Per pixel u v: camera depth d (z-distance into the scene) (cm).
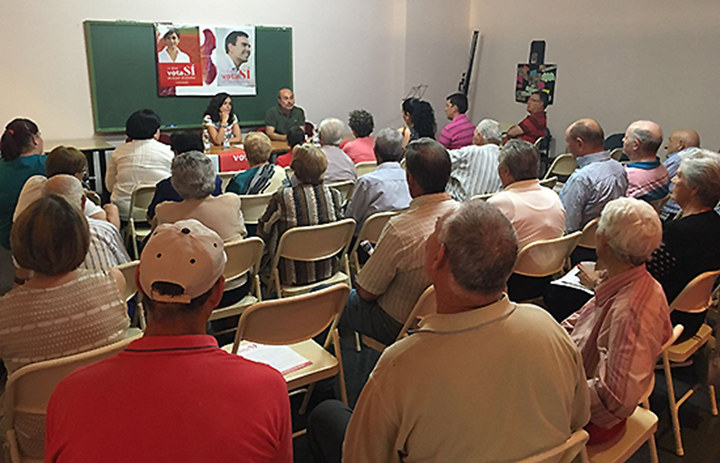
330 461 166
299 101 698
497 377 112
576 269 267
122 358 104
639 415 179
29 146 368
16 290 156
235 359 109
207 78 627
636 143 347
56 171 307
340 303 206
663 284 224
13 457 156
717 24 550
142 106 600
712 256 221
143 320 246
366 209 322
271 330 193
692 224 221
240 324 183
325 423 170
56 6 543
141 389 100
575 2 665
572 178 331
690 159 225
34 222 151
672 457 228
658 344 160
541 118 654
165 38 594
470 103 816
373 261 223
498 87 774
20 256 153
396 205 321
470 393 111
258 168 355
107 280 165
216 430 98
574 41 673
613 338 160
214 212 263
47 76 553
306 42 685
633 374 154
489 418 112
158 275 108
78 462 95
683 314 224
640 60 616
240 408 102
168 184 316
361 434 120
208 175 260
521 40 732
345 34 710
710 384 262
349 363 291
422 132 512
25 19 533
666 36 590
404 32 743
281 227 286
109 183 417
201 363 105
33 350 154
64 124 570
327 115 725
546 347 116
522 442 115
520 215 256
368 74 742
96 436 96
